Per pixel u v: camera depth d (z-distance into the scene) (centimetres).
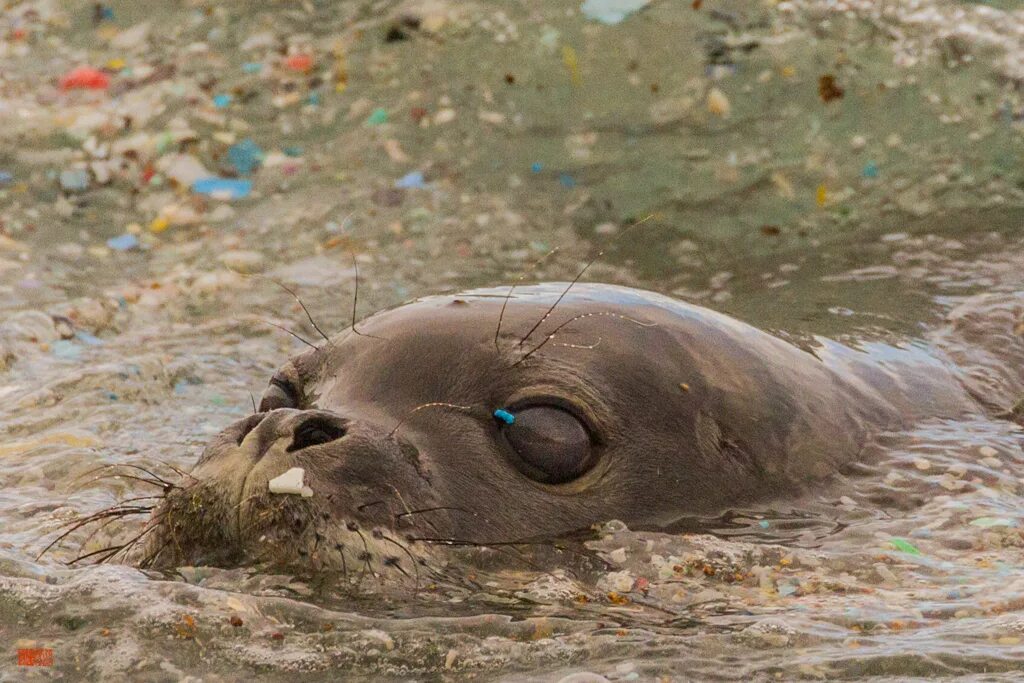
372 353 1619
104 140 3366
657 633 1351
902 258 2748
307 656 1300
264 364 2406
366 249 2939
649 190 3164
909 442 1814
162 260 2912
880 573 1504
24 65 3694
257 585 1392
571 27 3641
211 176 3247
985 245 2791
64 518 1681
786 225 3014
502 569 1459
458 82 3522
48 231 3025
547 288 1753
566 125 3375
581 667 1284
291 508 1396
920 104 3375
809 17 3631
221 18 3844
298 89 3541
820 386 1820
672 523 1589
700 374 1695
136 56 3719
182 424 2102
